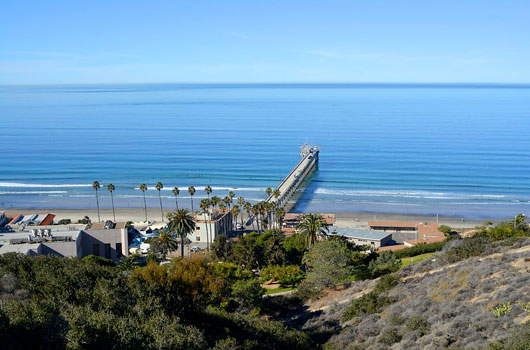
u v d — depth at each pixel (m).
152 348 32.16
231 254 94.38
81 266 48.75
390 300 50.81
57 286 41.72
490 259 53.38
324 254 69.06
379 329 44.69
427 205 160.62
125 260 84.31
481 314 39.16
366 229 126.12
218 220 117.44
